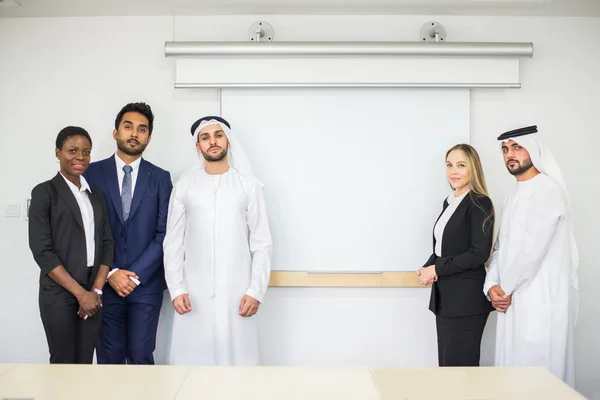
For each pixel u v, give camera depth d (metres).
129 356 3.16
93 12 3.46
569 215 2.88
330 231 3.49
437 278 3.00
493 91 3.54
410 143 3.49
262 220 3.13
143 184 3.17
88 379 1.72
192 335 3.01
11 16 3.51
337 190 3.49
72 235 2.78
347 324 3.50
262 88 3.48
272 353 3.49
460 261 2.88
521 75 3.54
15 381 1.70
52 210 2.75
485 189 3.02
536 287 2.81
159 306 3.23
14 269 3.53
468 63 3.41
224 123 3.13
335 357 3.50
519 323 2.83
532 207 2.81
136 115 3.16
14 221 3.53
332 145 3.49
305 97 3.49
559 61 3.54
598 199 3.54
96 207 2.90
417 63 3.41
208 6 3.37
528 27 3.54
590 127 3.54
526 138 2.88
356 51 3.33
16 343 3.52
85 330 2.83
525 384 1.69
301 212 3.49
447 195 3.48
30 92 3.54
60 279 2.71
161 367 1.85
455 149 3.05
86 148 2.82
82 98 3.54
